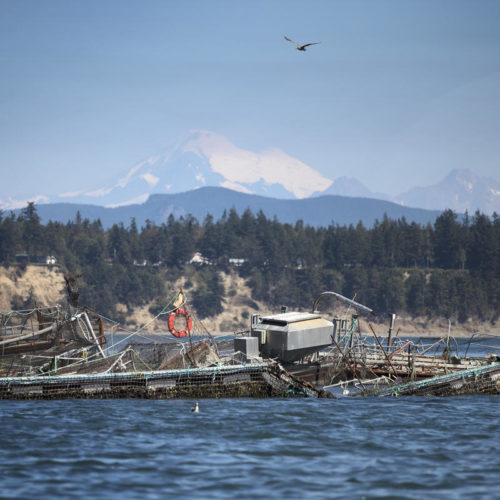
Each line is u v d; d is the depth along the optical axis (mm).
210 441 97125
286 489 74000
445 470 82875
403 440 100375
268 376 143250
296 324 154750
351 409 128375
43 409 120625
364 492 73375
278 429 106875
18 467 81062
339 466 84312
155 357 149125
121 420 111375
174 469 81312
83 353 154125
